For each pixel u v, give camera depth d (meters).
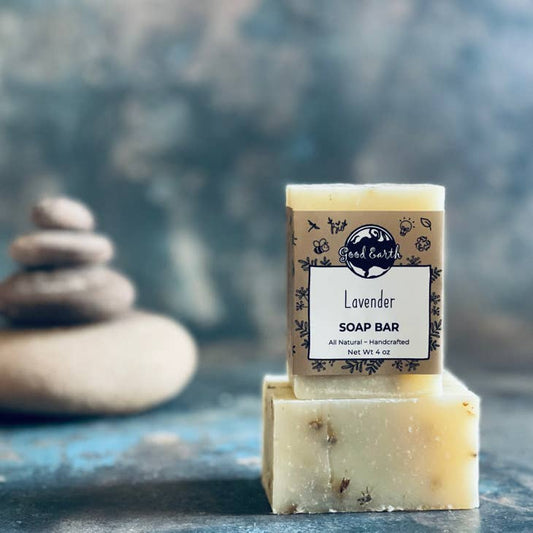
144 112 0.96
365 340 0.54
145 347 0.72
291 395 0.55
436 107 0.98
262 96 0.97
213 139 0.97
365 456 0.54
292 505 0.54
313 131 0.98
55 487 0.59
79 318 0.73
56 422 0.72
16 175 0.95
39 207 0.73
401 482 0.54
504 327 0.98
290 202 0.55
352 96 0.97
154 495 0.57
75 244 0.72
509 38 0.97
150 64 0.96
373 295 0.54
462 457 0.55
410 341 0.54
